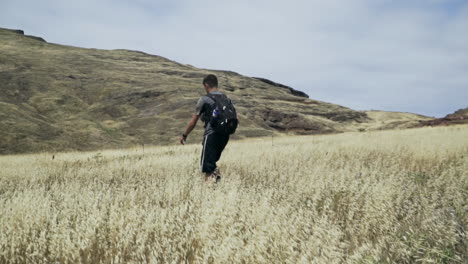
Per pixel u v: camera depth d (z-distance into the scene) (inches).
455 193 182.7
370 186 197.8
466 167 267.1
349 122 6486.2
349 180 223.6
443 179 231.3
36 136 2755.9
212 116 241.8
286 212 152.2
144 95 4261.8
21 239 140.0
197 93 4510.3
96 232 149.0
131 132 3341.5
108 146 2906.0
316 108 6643.7
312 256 108.0
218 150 249.4
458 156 361.4
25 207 164.9
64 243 131.0
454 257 102.9
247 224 138.0
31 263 128.5
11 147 2502.5
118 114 3846.0
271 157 402.0
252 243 116.3
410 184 215.5
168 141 3070.9
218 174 243.8
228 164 371.2
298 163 354.9
